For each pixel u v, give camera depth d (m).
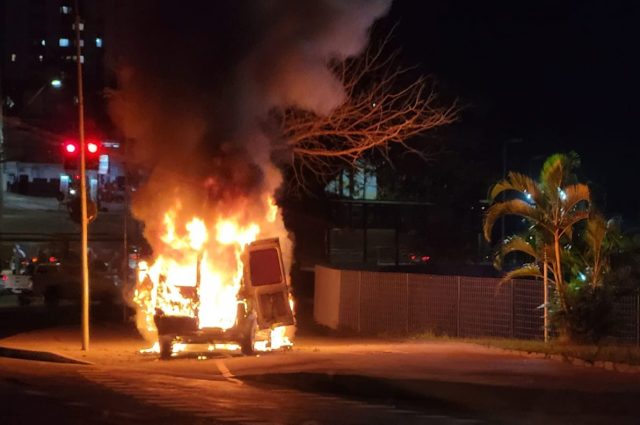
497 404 13.24
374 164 39.16
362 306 27.38
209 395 14.25
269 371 16.92
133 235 42.03
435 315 24.53
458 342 21.83
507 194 38.12
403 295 25.72
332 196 42.00
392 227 47.62
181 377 17.20
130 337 25.80
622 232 20.36
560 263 20.11
